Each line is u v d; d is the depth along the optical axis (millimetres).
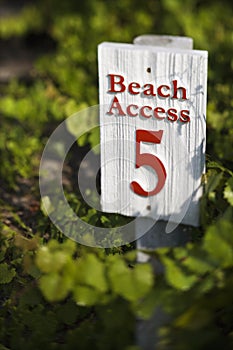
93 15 6777
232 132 3982
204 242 2348
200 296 2305
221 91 4547
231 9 6633
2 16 8781
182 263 2375
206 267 2328
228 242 2299
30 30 7781
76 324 2875
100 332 2705
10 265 3182
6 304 2971
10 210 3938
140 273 2299
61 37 6680
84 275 2383
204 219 2842
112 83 2711
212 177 2830
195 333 2305
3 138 4871
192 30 5707
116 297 2518
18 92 5805
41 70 6004
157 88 2643
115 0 6973
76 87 5254
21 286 3076
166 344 2328
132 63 2650
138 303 2432
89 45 5938
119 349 2602
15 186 4273
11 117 5289
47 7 7781
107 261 2676
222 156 3865
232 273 2430
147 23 6316
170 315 2426
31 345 2766
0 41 7855
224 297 2309
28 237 3539
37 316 2824
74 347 2707
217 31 5863
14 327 2850
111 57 2676
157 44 3494
